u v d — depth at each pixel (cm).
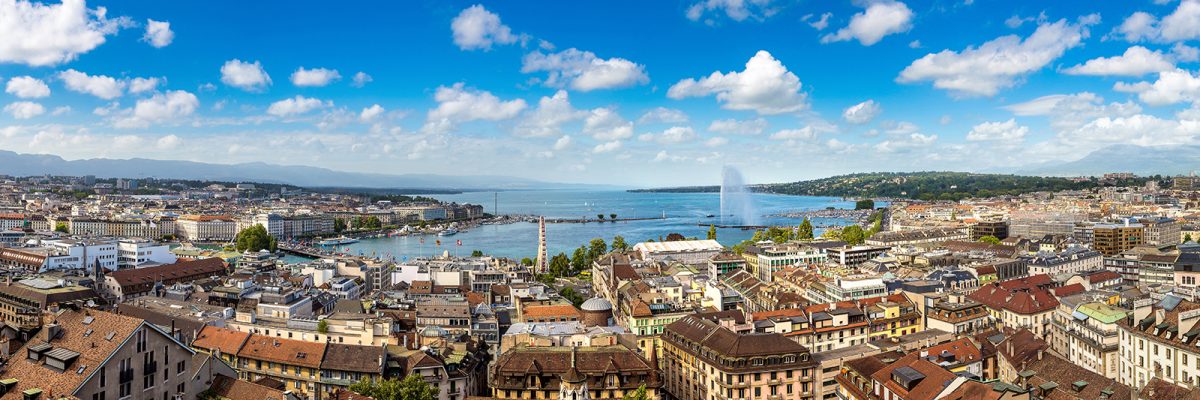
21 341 14662
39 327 15512
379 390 18175
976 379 17762
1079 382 17012
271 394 15262
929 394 16450
